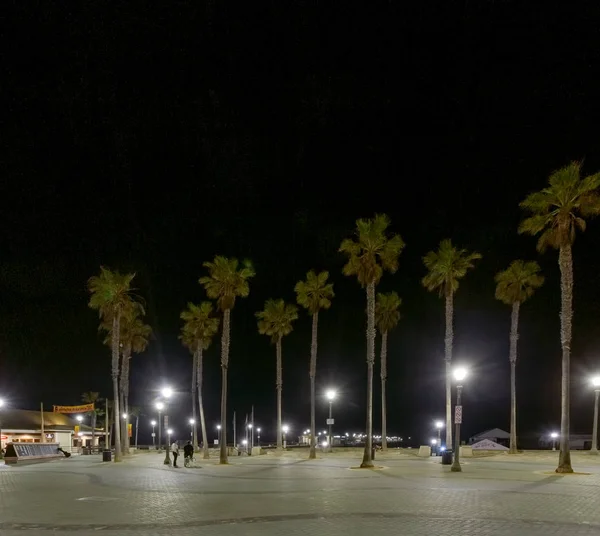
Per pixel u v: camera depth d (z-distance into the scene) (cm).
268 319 6088
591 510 1445
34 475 2922
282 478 2562
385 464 3666
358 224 3756
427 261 4672
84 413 8956
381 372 6016
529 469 3080
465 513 1395
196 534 1144
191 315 6419
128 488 2128
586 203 2914
